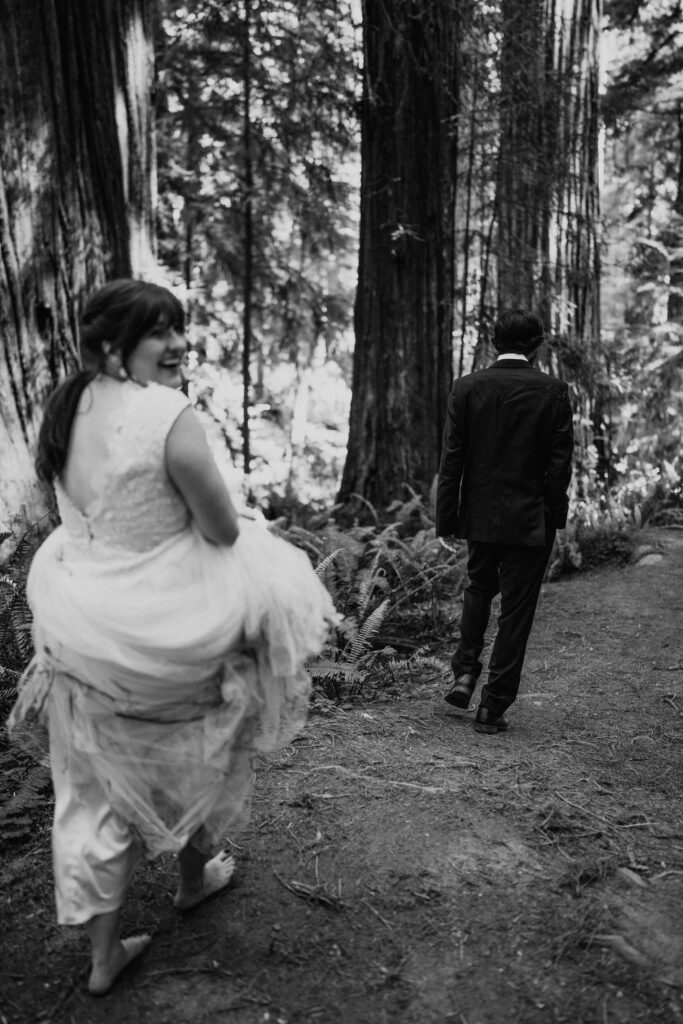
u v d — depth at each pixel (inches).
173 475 81.4
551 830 123.6
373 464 322.0
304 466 563.8
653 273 470.9
